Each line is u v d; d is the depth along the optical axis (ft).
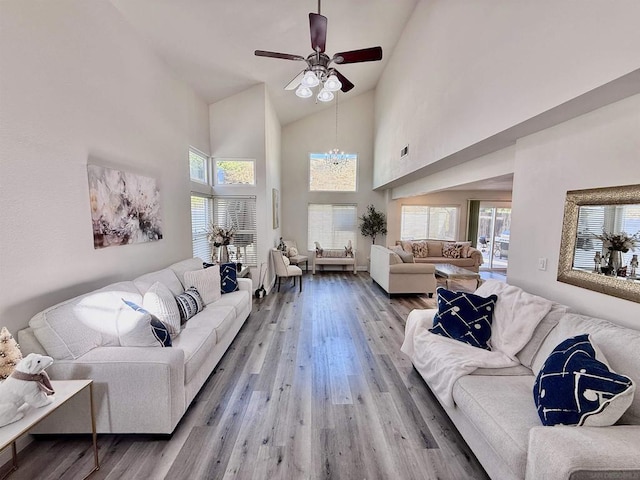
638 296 5.53
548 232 7.68
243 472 5.54
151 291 8.22
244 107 16.62
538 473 3.82
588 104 6.07
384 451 6.07
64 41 6.88
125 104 9.18
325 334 12.06
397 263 17.40
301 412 7.25
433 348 7.55
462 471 5.60
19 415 4.60
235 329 11.19
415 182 18.78
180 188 12.99
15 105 5.78
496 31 8.06
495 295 8.15
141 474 5.47
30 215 6.11
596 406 4.21
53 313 6.02
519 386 5.95
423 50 13.33
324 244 26.07
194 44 11.28
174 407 6.30
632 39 4.71
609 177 6.09
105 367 5.99
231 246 17.22
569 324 6.11
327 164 25.55
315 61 8.93
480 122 8.87
